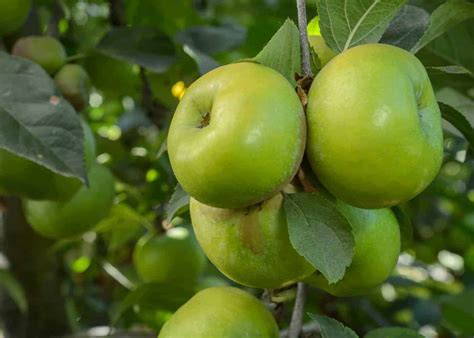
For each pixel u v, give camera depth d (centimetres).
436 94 110
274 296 95
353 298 162
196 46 133
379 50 79
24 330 149
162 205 141
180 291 117
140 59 121
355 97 77
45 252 145
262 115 77
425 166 78
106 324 181
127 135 162
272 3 181
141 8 145
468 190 173
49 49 114
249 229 82
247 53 150
